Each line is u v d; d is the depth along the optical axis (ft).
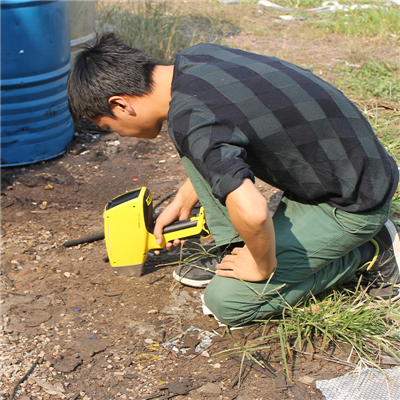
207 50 6.20
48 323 7.07
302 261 6.56
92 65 5.92
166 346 6.75
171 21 20.84
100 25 18.43
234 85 5.57
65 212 10.11
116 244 7.79
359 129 6.04
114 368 6.35
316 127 5.77
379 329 6.77
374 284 7.91
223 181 5.04
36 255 8.66
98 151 12.67
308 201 6.68
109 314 7.35
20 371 6.18
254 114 5.55
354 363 6.42
